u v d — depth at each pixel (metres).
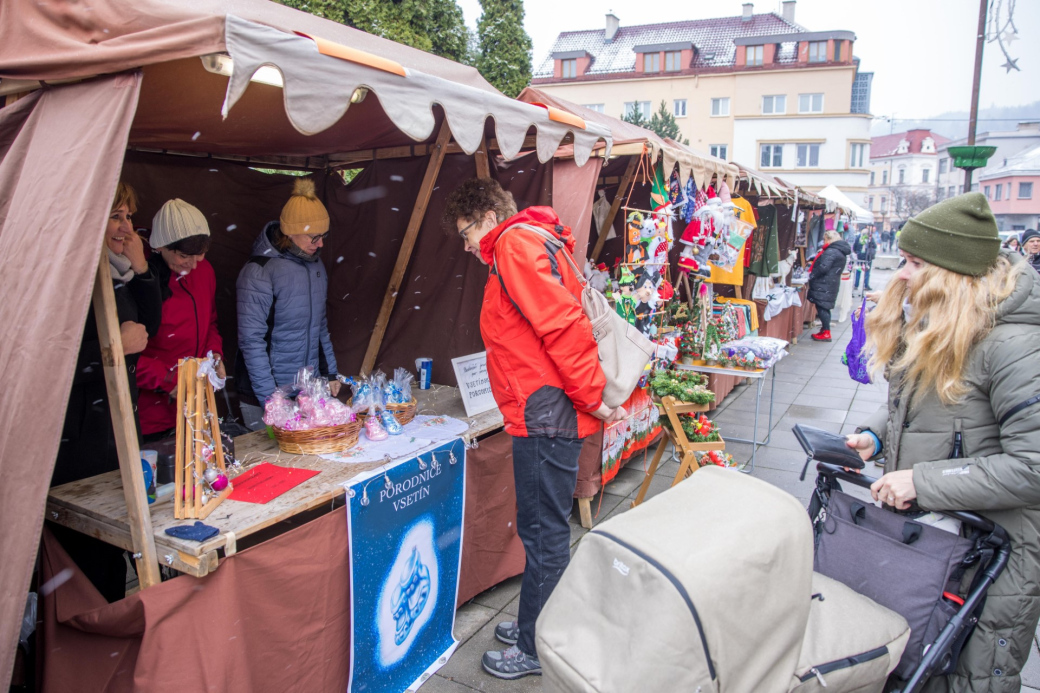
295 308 3.00
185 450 1.86
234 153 3.73
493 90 3.29
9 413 1.70
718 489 1.54
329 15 6.84
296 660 2.02
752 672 1.26
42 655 1.89
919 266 1.71
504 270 2.22
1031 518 1.59
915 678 1.58
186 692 1.68
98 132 1.61
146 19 1.54
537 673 2.56
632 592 1.24
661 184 4.29
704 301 5.15
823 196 11.98
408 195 3.66
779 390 7.70
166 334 2.64
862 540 1.80
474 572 2.95
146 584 1.75
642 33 45.88
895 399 1.80
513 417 2.35
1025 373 1.51
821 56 38.34
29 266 1.71
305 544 2.00
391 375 3.86
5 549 1.68
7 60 1.75
